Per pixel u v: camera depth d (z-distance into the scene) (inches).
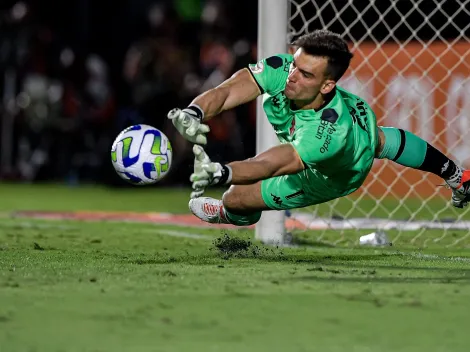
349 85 1396.4
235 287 612.1
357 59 1393.9
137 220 1347.2
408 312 531.2
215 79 2006.6
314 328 488.1
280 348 444.1
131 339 459.8
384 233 1037.2
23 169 2298.2
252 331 479.5
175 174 2162.9
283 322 501.7
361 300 567.2
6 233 1100.5
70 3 2399.1
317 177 753.6
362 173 747.4
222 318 510.0
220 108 724.0
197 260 794.8
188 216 1430.9
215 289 603.2
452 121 1299.2
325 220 1210.6
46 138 2272.4
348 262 802.2
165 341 456.4
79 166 2257.6
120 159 703.1
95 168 2255.2
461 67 1416.1
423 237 1079.6
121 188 2138.3
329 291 599.8
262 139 988.6
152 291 593.3
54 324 492.1
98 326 487.8
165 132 2100.1
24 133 2272.4
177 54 2084.2
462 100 1424.7
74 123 2229.3
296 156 673.6
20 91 2235.5
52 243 980.6
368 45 1508.4
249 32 2140.7
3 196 1851.6
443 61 1425.9
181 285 619.5
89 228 1205.1
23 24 2206.0
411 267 759.7
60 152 2287.2
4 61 2217.0
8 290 593.6
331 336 470.9
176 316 514.0
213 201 831.1
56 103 2225.6
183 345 448.5
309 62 682.2
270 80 736.3
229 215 813.9
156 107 2078.0
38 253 855.7
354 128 724.7
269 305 547.5
